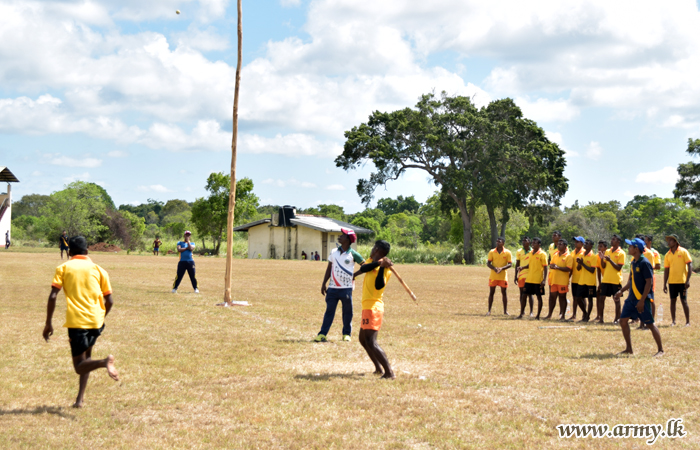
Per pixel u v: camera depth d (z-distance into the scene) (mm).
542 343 10008
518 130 58688
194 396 6359
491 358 8609
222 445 4914
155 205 136125
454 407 6074
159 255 52719
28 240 69500
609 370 7867
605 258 13352
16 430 5109
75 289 5824
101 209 66312
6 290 16953
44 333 5852
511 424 5551
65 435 5043
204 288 19797
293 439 5082
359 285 23859
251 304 15305
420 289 22469
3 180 60344
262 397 6344
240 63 15391
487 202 58125
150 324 11242
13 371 7238
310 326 11656
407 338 10375
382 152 54875
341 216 116250
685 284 12992
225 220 59938
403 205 137750
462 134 58719
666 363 8367
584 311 13797
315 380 7113
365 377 7312
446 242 78000
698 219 87500
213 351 8805
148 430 5246
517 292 22016
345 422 5543
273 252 59625
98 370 7453
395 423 5539
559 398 6461
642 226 95188
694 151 62625
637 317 9211
